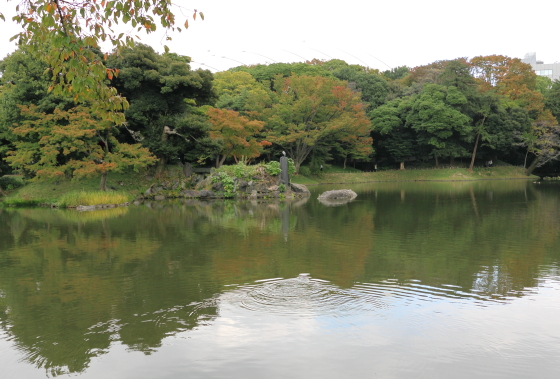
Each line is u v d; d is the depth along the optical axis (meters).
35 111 36.72
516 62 85.56
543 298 10.95
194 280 12.78
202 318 9.85
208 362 7.90
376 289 11.67
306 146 67.44
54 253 17.12
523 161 84.50
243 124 48.41
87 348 8.54
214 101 49.09
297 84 63.69
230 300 10.98
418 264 14.30
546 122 72.88
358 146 69.25
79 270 14.33
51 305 10.92
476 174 74.81
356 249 16.73
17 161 35.44
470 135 73.31
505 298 10.95
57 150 35.94
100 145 40.03
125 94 42.16
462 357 7.98
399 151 76.44
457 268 13.80
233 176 42.50
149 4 8.15
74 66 7.77
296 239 18.97
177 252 16.70
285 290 11.66
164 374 7.55
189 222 24.89
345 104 64.12
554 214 26.45
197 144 44.59
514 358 7.93
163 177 44.06
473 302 10.67
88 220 26.61
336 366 7.70
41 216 29.20
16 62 37.59
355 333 8.96
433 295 11.20
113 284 12.62
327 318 9.74
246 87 74.19
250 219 25.88
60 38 7.41
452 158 78.81
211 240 19.08
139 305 10.77
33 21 7.88
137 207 34.12
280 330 9.14
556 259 14.94
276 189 42.09
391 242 18.03
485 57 87.88
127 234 21.14
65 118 36.06
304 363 7.81
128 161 37.34
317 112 65.44
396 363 7.78
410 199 37.62
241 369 7.66
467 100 72.06
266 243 18.16
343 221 24.36
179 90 43.00
